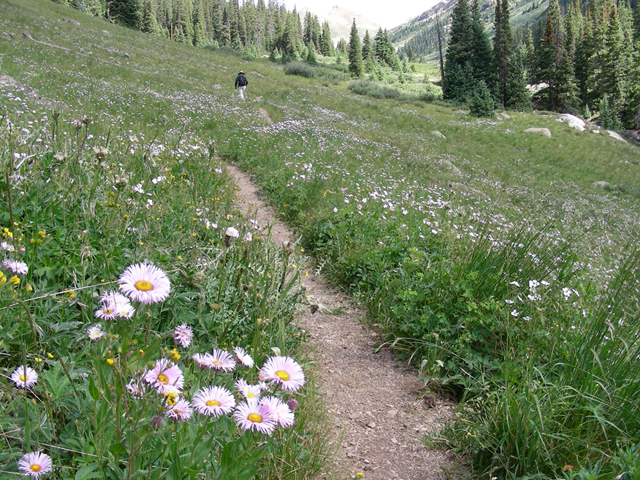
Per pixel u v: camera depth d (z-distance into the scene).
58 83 16.06
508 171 22.53
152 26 90.88
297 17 157.50
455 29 53.56
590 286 4.15
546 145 32.50
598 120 61.81
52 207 3.17
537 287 3.97
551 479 2.35
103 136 6.20
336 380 3.48
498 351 3.49
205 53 47.59
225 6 115.75
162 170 5.91
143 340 1.99
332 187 9.37
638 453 2.23
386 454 2.72
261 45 129.38
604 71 67.00
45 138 4.41
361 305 4.83
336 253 5.87
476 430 2.75
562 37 80.25
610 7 90.06
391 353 3.97
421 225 6.12
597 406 2.60
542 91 64.44
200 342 2.65
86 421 1.75
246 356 1.69
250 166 11.44
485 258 4.36
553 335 3.40
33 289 2.49
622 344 3.01
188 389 2.09
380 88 46.91
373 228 6.16
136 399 1.49
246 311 2.96
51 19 34.84
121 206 3.56
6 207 2.99
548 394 2.72
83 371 1.99
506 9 53.41
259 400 1.50
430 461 2.68
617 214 16.16
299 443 2.40
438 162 18.97
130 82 20.92
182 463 1.55
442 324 3.79
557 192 19.23
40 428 1.66
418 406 3.23
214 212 4.49
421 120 33.66
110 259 2.82
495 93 50.53
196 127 14.69
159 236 3.71
